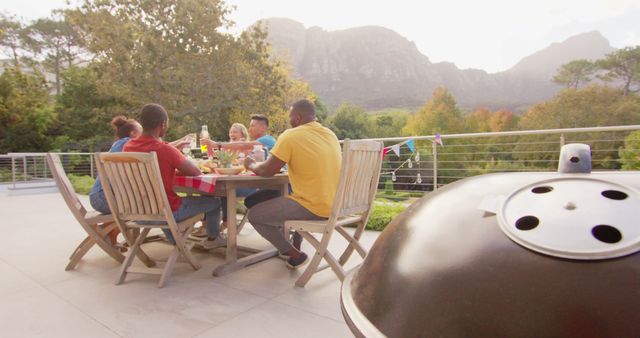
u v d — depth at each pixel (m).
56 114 22.09
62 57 34.31
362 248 2.52
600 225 0.65
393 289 0.80
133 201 2.38
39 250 3.27
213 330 1.75
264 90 23.09
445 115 46.66
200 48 21.92
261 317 1.88
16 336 1.71
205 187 2.40
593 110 37.62
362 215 2.57
